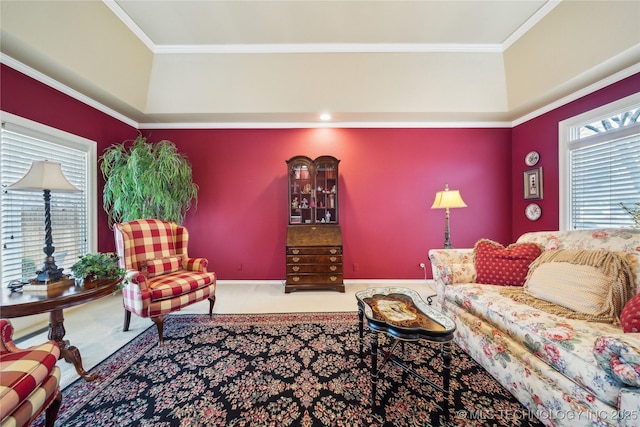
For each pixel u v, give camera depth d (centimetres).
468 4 245
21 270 228
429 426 127
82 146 284
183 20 263
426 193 382
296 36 286
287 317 255
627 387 96
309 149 382
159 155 305
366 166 382
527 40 276
